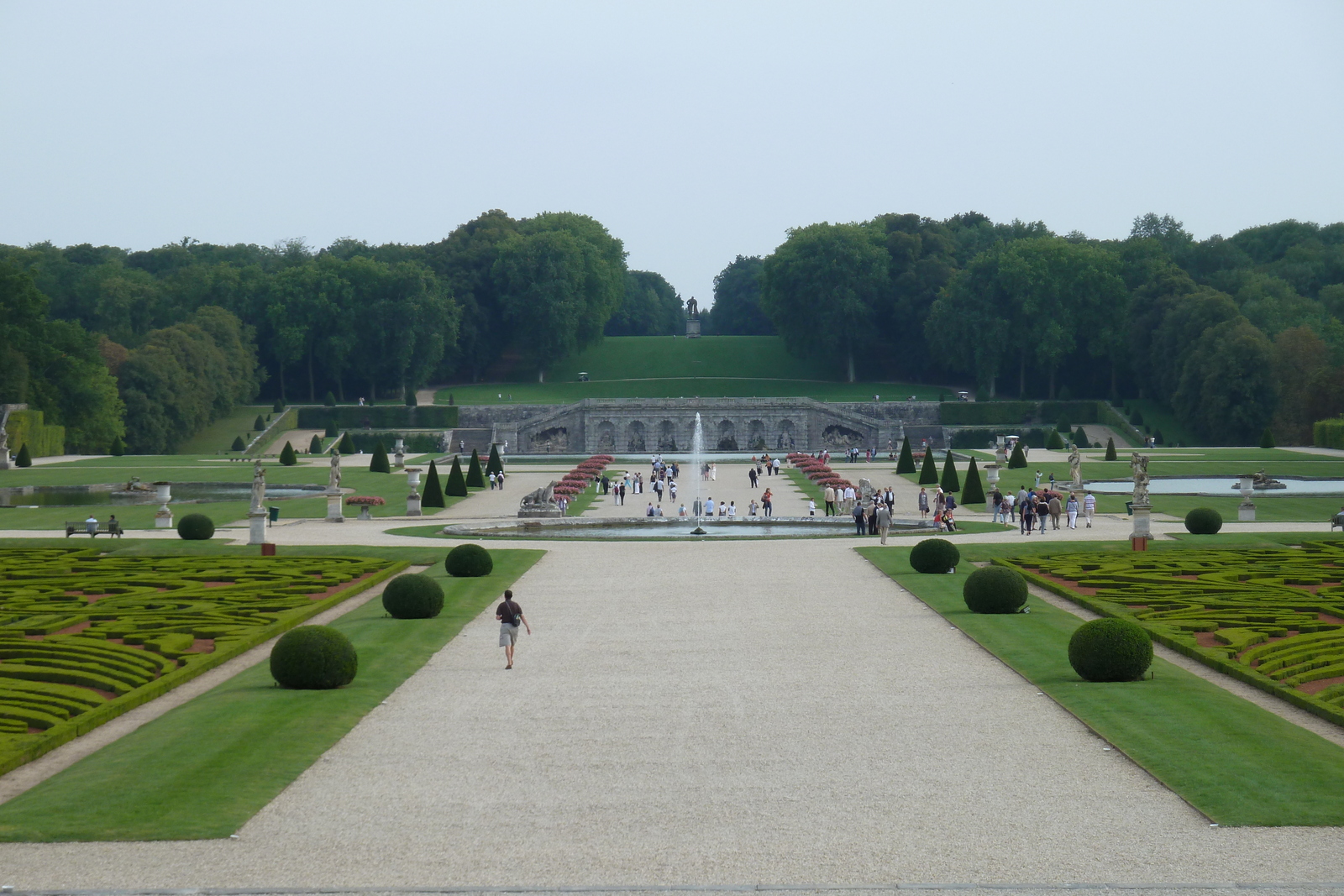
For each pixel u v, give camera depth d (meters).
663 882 20.97
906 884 20.77
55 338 158.00
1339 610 43.09
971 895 20.36
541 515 88.12
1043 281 195.38
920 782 25.89
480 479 115.75
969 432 185.62
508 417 192.12
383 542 70.00
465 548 56.34
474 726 30.59
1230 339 169.12
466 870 21.53
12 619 43.78
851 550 64.88
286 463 138.12
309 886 20.94
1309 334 166.00
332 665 34.06
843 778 26.19
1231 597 46.38
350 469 132.25
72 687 34.09
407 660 38.00
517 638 41.06
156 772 26.64
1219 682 34.53
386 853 22.30
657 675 36.00
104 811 24.27
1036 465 131.25
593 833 23.19
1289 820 23.31
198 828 23.41
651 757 27.83
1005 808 24.27
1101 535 72.06
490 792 25.52
